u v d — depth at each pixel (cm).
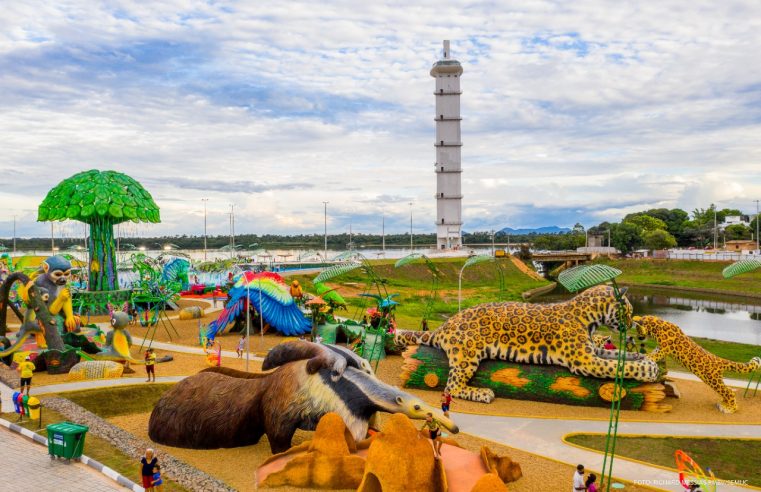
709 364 2889
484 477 1570
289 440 2089
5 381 3128
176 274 7450
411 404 2034
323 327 4606
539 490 1895
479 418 2714
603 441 2412
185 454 2145
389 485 1633
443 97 15538
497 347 3028
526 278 12469
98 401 2939
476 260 4844
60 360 3397
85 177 5672
